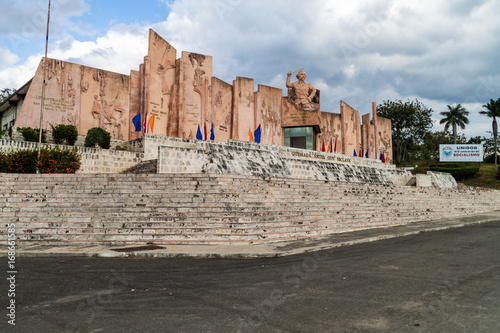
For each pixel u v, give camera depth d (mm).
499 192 28750
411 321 4309
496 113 48844
